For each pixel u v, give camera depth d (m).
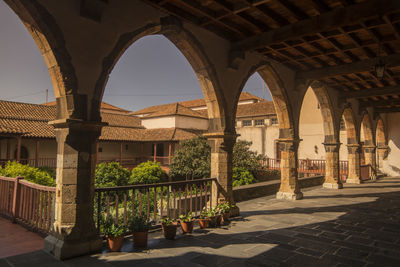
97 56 4.20
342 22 5.07
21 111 19.52
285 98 8.45
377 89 11.05
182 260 3.83
